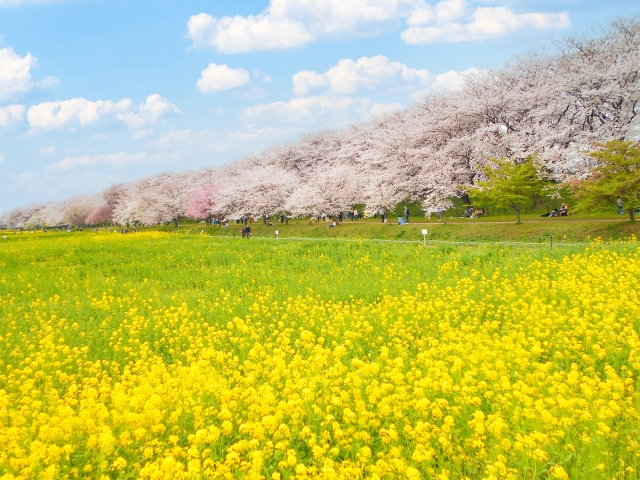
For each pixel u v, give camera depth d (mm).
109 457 5645
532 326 9977
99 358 10461
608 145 25766
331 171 53000
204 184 78125
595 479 4742
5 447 5688
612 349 8227
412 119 52906
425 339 9867
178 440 5922
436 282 15570
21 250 32531
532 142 36250
